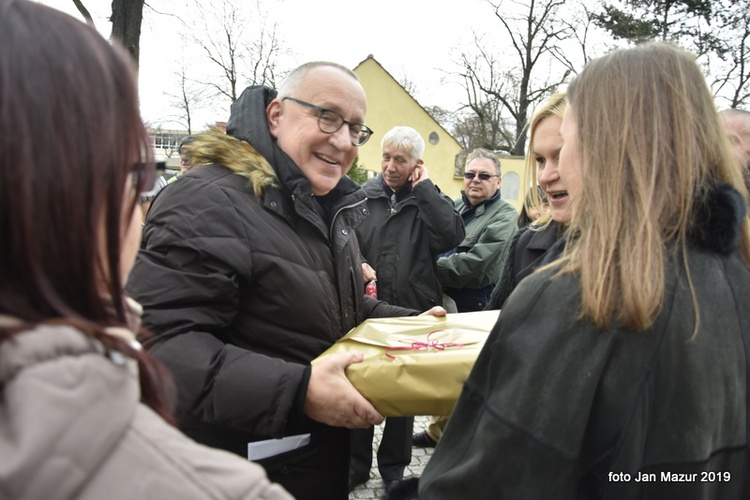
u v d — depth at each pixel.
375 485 2.85
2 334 0.43
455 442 0.90
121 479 0.46
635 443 0.75
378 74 21.23
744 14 15.88
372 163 21.42
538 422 0.78
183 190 1.37
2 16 0.46
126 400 0.48
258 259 1.35
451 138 21.58
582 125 0.89
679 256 0.80
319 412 1.25
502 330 0.87
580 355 0.78
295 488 1.44
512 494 0.79
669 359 0.75
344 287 1.61
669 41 0.95
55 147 0.45
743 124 2.02
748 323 0.81
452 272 3.37
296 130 1.55
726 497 0.81
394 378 1.22
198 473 0.50
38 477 0.39
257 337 1.39
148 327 1.28
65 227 0.47
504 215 3.51
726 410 0.79
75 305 0.49
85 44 0.50
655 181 0.81
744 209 0.82
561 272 0.84
